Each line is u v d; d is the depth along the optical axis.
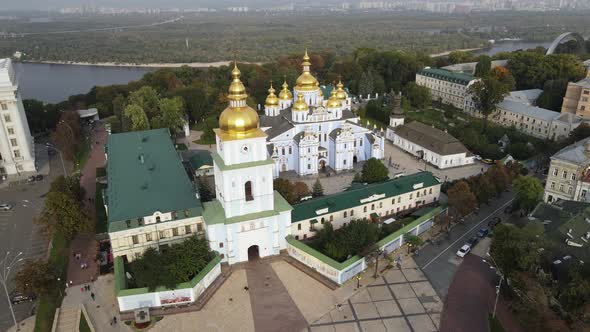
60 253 110.56
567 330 74.56
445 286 97.56
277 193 112.44
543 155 159.62
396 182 130.38
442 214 124.62
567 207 109.69
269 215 102.06
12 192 148.62
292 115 159.88
